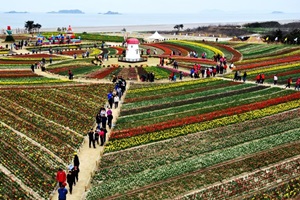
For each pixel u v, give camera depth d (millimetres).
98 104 50344
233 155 33094
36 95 54000
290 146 35156
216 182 28641
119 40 143625
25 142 36562
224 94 55469
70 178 27219
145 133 39156
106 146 35500
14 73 69125
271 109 46656
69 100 51781
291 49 99500
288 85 58594
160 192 27188
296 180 28594
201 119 43062
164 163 32406
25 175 29766
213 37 175125
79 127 41562
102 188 27672
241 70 74875
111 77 66750
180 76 66562
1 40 135000
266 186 28000
